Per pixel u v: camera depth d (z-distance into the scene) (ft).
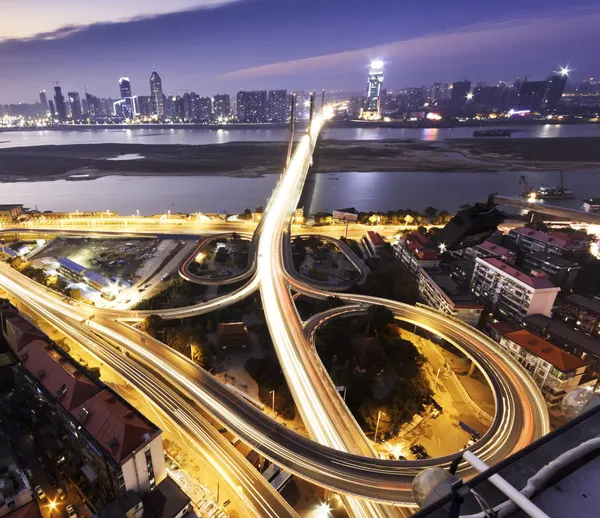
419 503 27.09
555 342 333.62
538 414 260.42
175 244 609.42
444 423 286.87
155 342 343.05
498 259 431.02
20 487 182.60
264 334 379.14
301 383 290.35
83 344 334.03
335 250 589.73
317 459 224.12
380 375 326.65
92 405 213.46
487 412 294.87
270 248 549.54
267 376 319.88
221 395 279.90
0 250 563.07
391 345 354.13
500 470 23.72
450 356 356.38
